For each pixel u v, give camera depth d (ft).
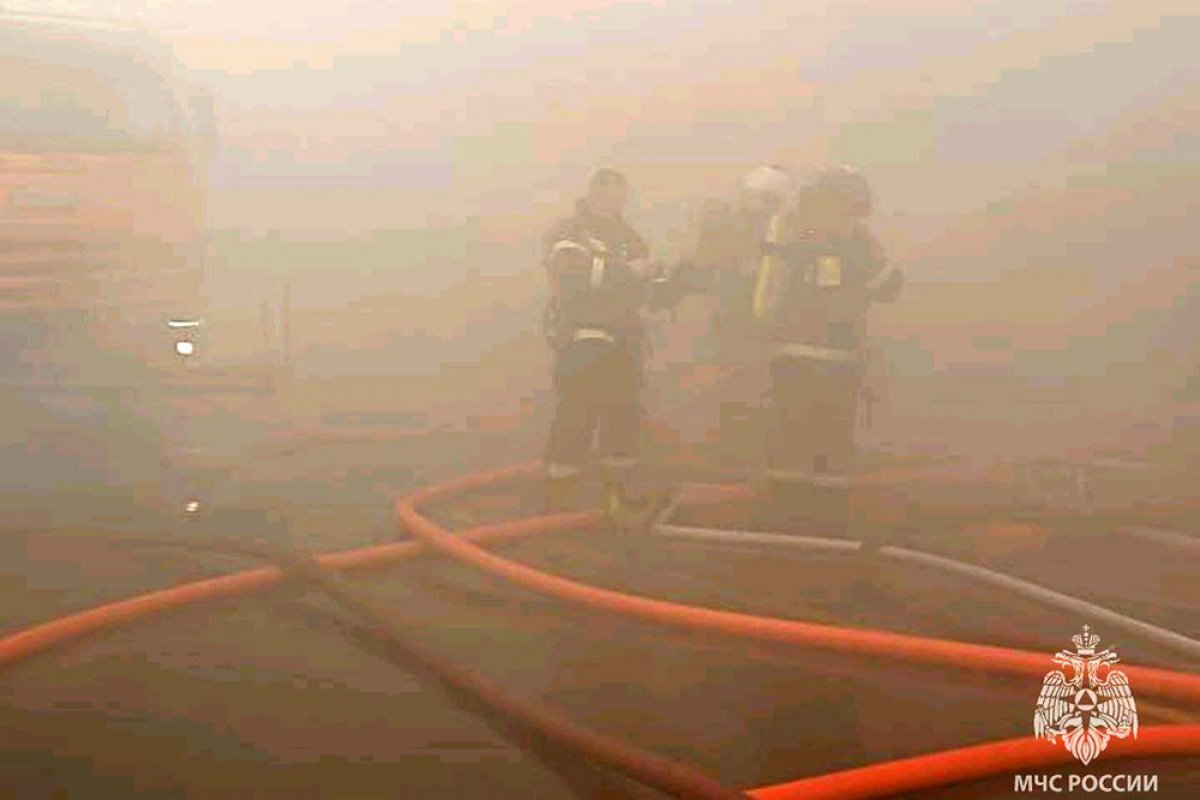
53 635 12.69
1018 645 13.21
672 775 9.41
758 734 10.85
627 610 13.61
